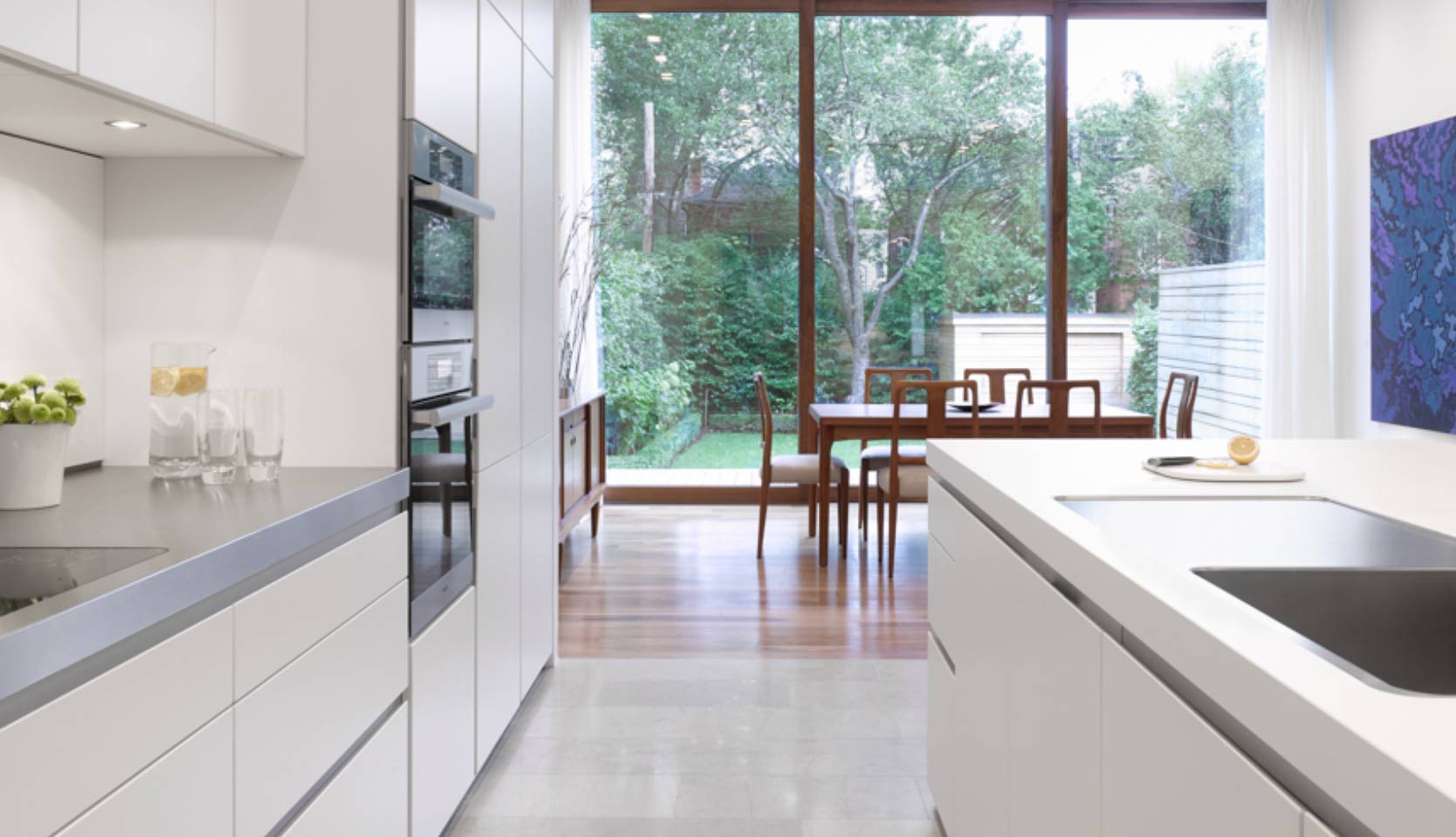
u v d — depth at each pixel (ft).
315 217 7.22
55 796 3.47
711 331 22.75
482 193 8.79
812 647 13.09
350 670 6.05
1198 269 22.59
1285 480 6.56
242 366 7.28
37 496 5.66
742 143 22.56
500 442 9.41
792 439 22.84
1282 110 21.63
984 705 6.52
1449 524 5.09
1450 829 1.98
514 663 10.01
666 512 22.04
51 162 6.79
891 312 22.77
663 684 11.73
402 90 7.18
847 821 8.46
